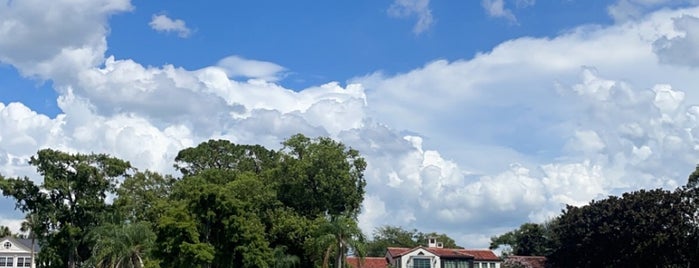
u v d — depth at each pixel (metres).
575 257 106.12
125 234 69.38
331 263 75.50
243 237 69.44
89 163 89.12
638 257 98.19
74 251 86.12
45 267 87.06
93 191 87.69
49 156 87.19
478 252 123.69
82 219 87.75
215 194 68.94
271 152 98.12
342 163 86.12
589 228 104.06
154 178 98.25
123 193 90.94
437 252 117.25
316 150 86.25
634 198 100.62
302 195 85.56
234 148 96.69
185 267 64.88
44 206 86.88
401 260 116.31
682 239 95.38
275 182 86.06
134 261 70.00
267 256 70.88
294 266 79.62
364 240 69.38
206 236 68.62
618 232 99.88
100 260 69.75
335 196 85.44
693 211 96.75
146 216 88.25
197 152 95.44
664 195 98.88
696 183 98.56
